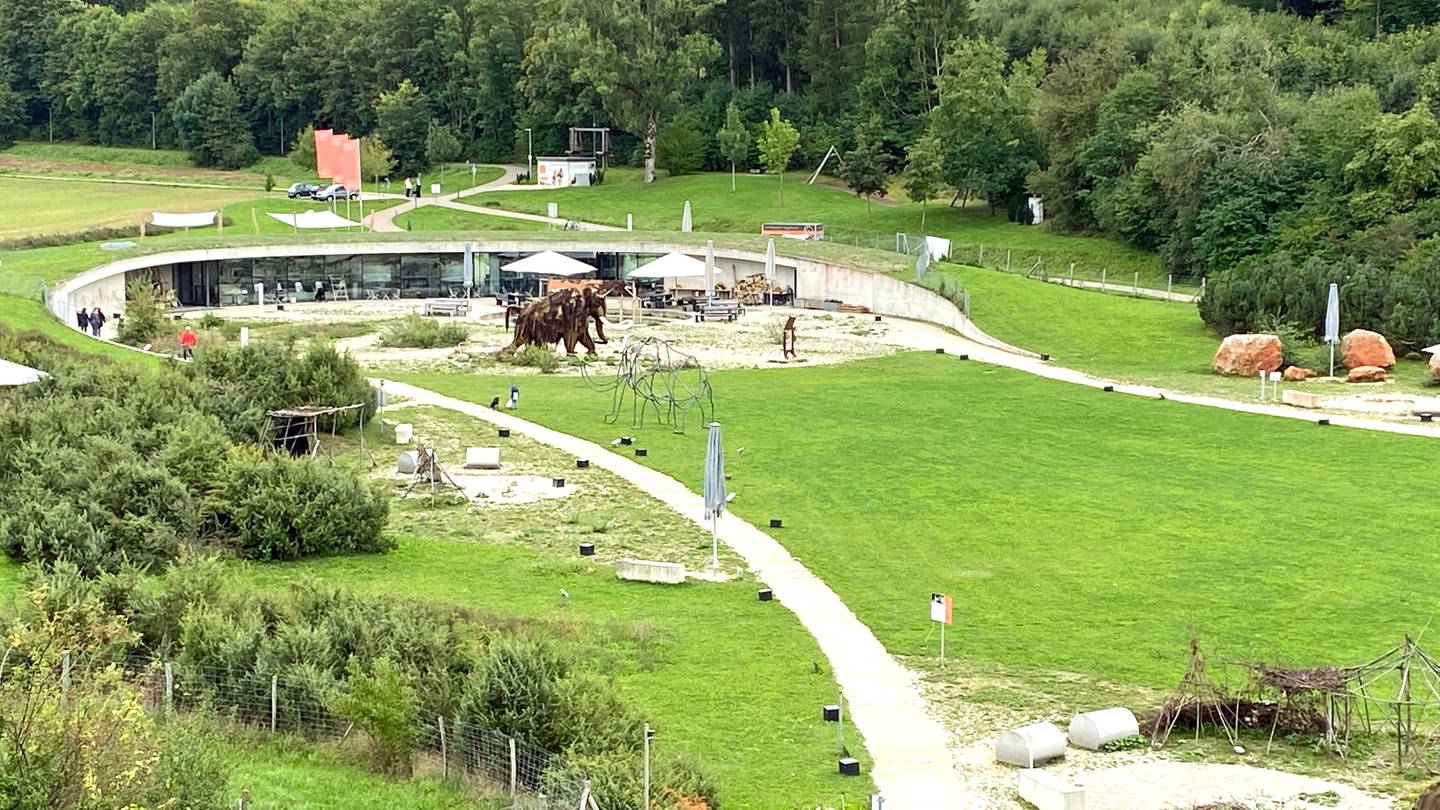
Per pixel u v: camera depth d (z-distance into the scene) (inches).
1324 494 1920.5
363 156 6387.8
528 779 1037.8
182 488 1706.4
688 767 1028.5
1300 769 1095.0
